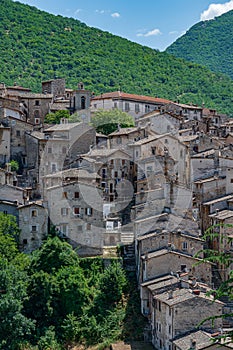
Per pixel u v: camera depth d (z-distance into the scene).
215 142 170.62
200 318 108.62
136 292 129.25
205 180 147.75
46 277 126.31
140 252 127.25
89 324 123.25
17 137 177.25
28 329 119.69
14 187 145.62
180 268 123.56
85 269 135.38
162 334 112.56
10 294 120.62
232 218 131.88
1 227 136.00
